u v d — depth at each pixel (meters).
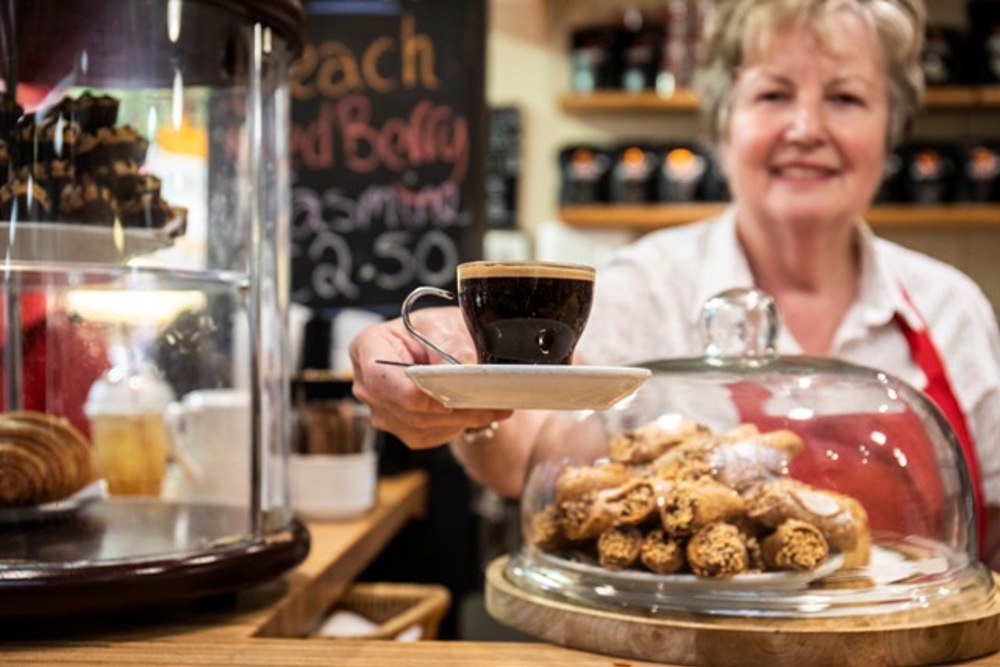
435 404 1.04
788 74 1.76
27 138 1.10
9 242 1.11
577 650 1.00
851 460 1.06
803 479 1.04
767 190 1.82
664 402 1.12
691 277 1.93
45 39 1.10
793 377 1.14
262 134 1.30
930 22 3.78
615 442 1.10
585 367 0.83
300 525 1.36
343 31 2.70
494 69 3.91
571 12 3.89
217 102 1.25
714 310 1.20
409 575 2.52
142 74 1.17
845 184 1.79
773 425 1.07
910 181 3.50
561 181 3.65
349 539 1.68
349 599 1.72
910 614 0.96
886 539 1.06
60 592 1.05
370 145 2.70
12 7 1.09
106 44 1.14
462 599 2.51
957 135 3.74
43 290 1.33
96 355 1.42
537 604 1.04
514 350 0.90
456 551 2.51
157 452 1.50
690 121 3.82
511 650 1.00
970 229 3.72
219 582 1.15
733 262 1.89
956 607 0.98
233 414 1.52
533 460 1.21
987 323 1.94
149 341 1.47
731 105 1.89
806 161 1.77
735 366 1.16
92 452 1.37
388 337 1.12
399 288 2.70
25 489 1.23
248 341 1.30
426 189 2.69
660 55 3.67
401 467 2.46
